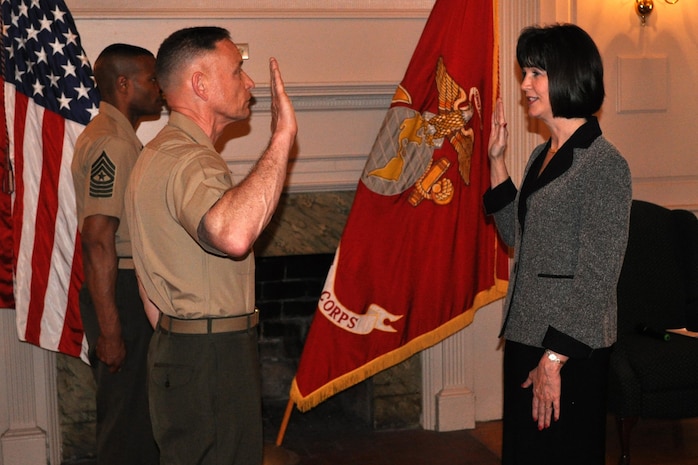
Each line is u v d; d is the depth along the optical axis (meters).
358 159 3.80
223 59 2.13
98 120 2.83
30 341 3.29
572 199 2.27
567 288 2.26
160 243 2.04
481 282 3.65
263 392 4.29
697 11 4.11
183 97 2.12
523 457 2.43
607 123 4.05
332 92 3.64
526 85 2.38
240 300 2.09
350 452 3.76
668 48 4.09
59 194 3.24
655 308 3.74
